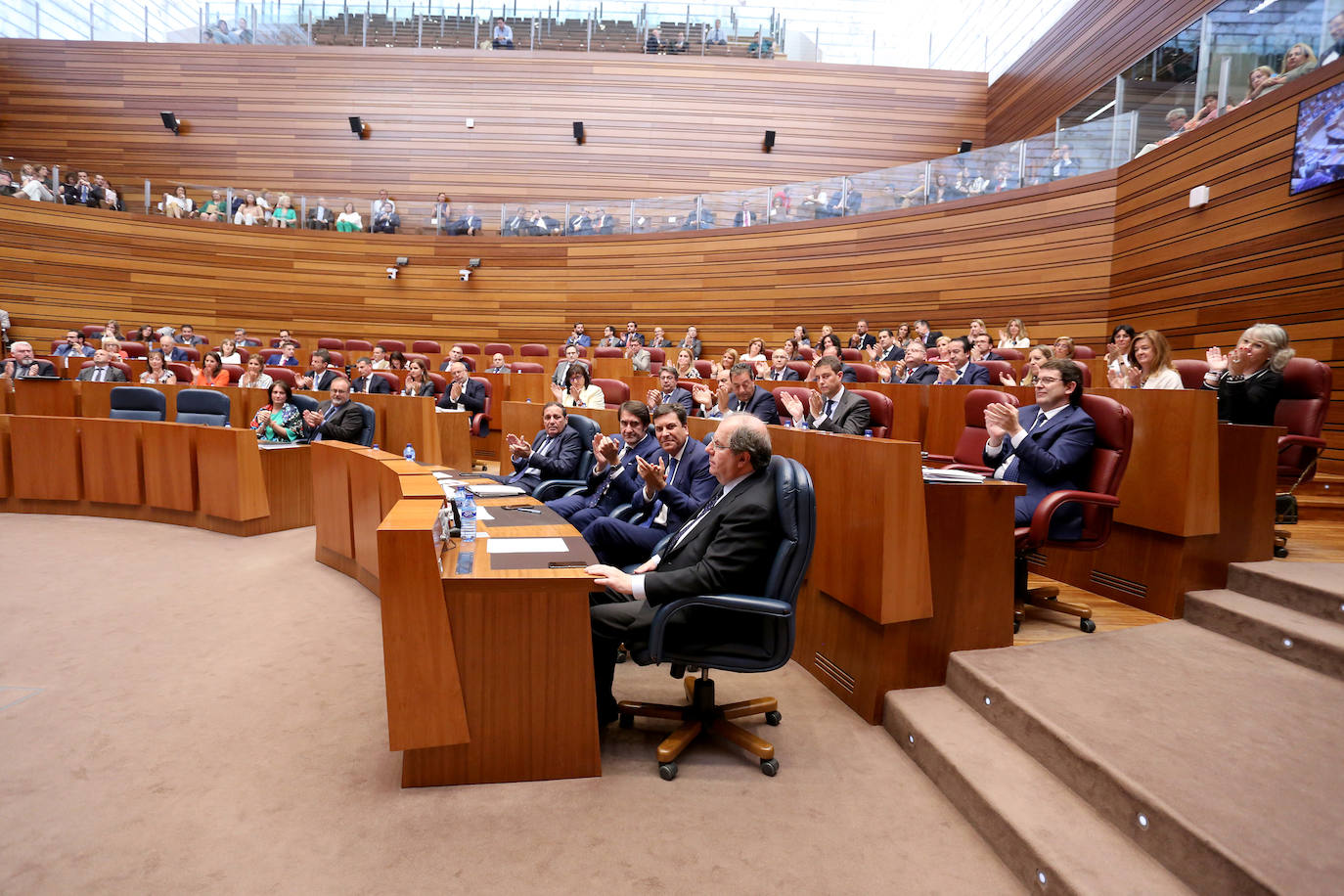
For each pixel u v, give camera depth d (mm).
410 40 13242
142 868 1670
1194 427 2779
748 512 2135
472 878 1658
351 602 3645
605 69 12984
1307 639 2291
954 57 13438
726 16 13164
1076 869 1540
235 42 13328
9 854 1704
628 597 2525
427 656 2004
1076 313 7910
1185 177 6523
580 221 11625
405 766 2025
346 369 9469
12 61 13266
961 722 2197
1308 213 5207
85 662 2834
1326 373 3457
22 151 13352
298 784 2031
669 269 11203
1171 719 1954
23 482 5586
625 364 8789
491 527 2701
